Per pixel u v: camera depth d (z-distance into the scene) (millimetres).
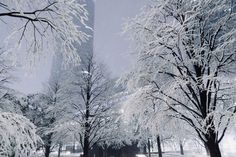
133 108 7027
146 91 6914
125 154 22969
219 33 6883
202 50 6688
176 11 6941
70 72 14852
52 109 15500
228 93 6531
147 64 7301
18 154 3645
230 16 6457
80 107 14117
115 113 12820
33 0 4188
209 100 6344
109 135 13422
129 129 13305
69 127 12766
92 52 15203
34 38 4656
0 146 3678
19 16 4125
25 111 16766
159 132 7625
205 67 6676
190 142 9664
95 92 14156
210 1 6488
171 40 6363
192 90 6555
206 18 6652
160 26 6648
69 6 4336
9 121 3430
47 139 16422
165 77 7703
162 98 6820
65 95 15000
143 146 24344
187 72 6680
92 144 13523
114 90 13211
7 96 11367
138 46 7605
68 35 4582
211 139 6027
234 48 6449
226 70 6668
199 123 6438
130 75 7625
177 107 7426
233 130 6523
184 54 6828
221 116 5602
